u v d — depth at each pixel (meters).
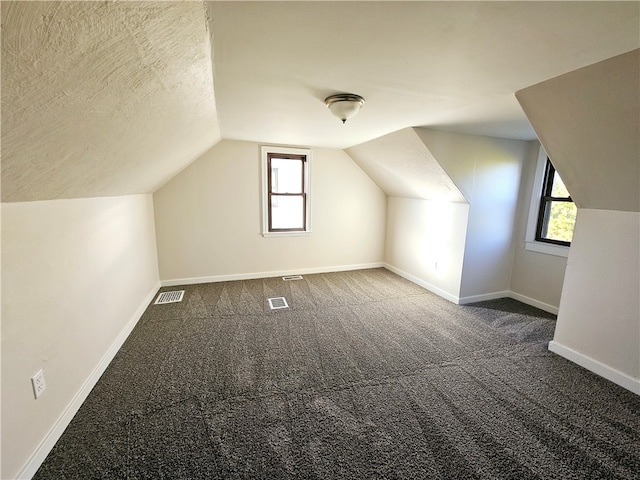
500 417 1.68
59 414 1.52
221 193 3.84
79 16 0.68
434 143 2.89
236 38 1.19
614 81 1.44
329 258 4.57
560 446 1.49
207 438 1.51
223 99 1.99
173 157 2.65
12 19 0.59
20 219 1.30
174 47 1.08
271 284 3.95
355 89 1.79
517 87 1.75
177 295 3.49
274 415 1.67
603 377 2.05
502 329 2.76
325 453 1.43
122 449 1.44
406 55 1.35
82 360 1.78
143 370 2.07
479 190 3.21
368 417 1.67
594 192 2.00
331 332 2.67
